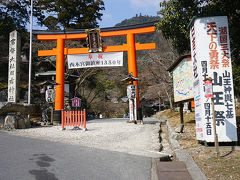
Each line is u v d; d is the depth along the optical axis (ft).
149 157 16.26
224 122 17.88
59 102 50.62
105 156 16.30
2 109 32.58
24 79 86.48
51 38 52.29
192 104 53.52
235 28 26.68
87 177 11.85
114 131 32.89
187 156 16.01
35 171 12.50
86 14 91.76
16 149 18.03
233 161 14.05
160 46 70.23
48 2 90.33
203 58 18.60
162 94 103.50
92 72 87.86
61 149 18.53
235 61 29.86
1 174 11.83
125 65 146.82
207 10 24.84
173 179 11.59
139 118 45.62
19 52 38.60
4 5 93.30
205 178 11.57
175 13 26.91
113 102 133.59
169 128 29.81
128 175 12.41
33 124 41.73
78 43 81.20
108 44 84.74
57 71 51.39
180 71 25.71
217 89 18.20
